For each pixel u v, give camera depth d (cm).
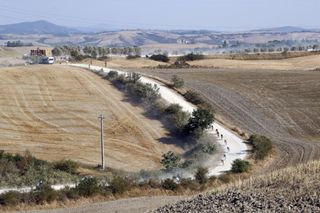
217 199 3872
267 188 3969
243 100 14200
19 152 9775
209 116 11125
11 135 10638
